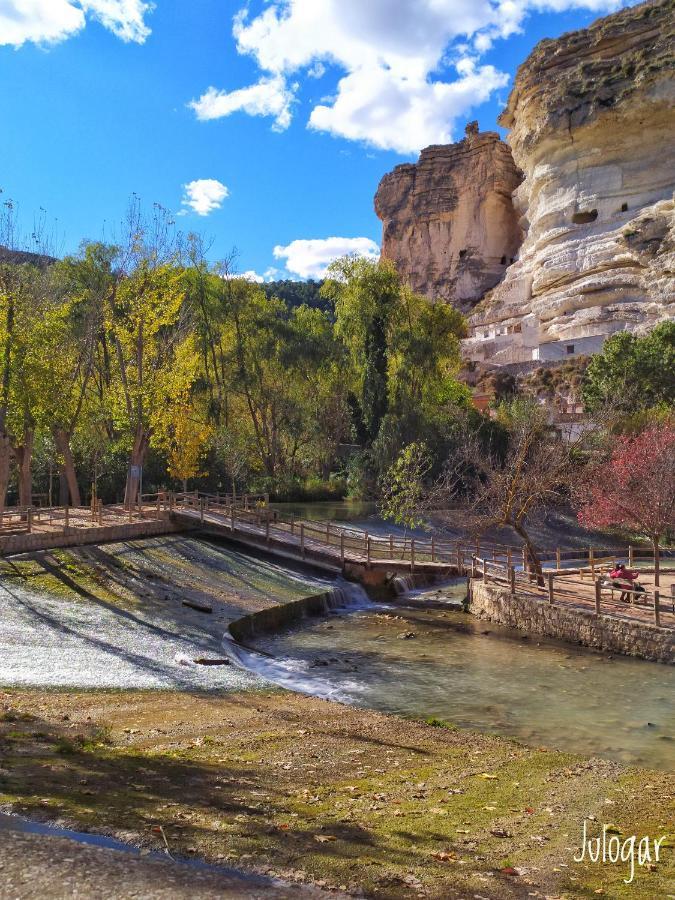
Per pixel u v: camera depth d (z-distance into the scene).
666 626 17.28
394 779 8.77
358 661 17.55
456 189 105.50
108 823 6.00
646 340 55.34
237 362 58.06
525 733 12.20
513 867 6.03
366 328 56.00
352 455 55.66
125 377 31.23
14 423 27.75
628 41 76.81
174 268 39.00
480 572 25.72
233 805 7.03
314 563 28.06
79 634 16.30
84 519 28.31
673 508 22.55
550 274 77.88
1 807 6.04
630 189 74.31
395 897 5.18
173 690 13.26
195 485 47.31
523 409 52.94
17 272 25.45
